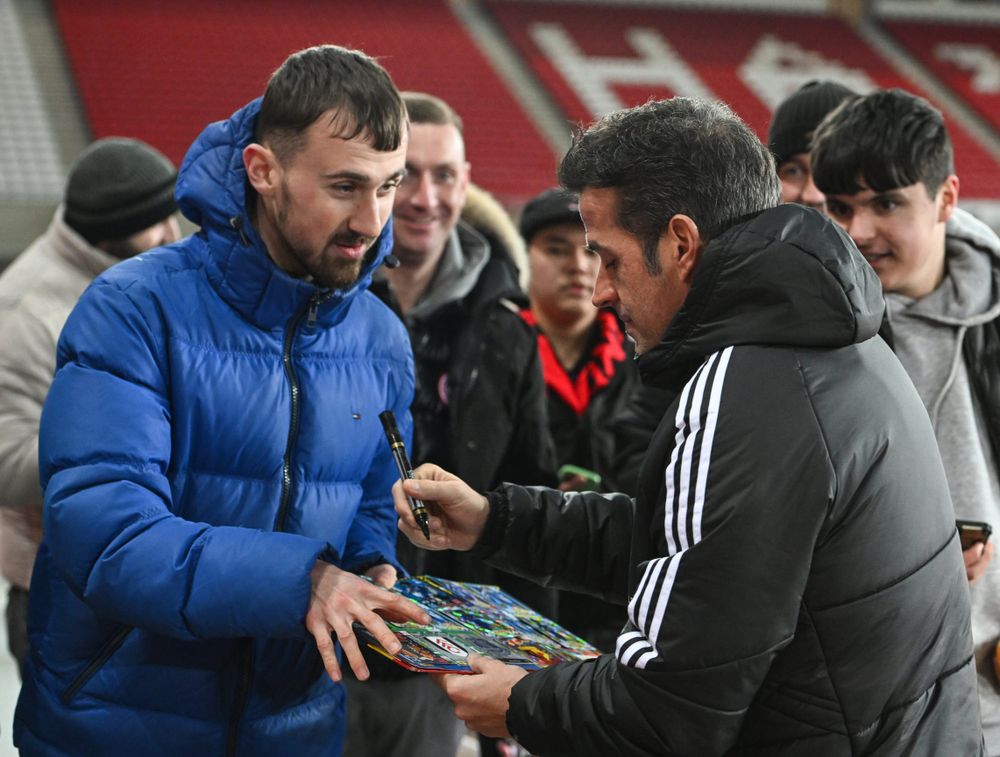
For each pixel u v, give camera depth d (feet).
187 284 4.45
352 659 4.02
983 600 5.49
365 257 4.62
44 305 6.82
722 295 3.68
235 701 4.61
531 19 51.62
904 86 50.49
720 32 52.80
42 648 4.60
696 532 3.54
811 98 7.75
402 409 5.15
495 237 7.58
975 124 48.39
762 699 3.67
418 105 6.95
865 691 3.59
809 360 3.63
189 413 4.39
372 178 4.26
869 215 5.52
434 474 4.80
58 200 31.71
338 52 4.33
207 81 41.29
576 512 4.83
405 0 51.67
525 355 7.01
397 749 6.82
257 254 4.37
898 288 5.60
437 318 6.95
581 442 8.19
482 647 4.34
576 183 4.04
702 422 3.60
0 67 39.40
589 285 8.20
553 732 3.85
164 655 4.48
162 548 4.07
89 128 37.22
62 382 4.27
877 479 3.60
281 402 4.53
